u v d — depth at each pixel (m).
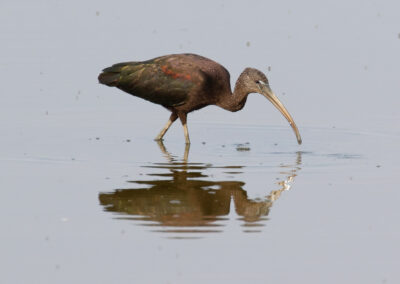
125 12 28.23
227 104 16.86
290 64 22.44
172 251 10.80
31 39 24.97
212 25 26.47
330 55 23.33
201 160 15.22
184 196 12.95
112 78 17.45
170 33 25.36
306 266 10.33
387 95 20.00
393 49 23.86
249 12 28.23
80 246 10.98
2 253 10.75
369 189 13.26
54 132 17.42
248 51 23.48
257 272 10.15
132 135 17.39
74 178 13.95
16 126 17.81
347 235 11.31
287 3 29.50
